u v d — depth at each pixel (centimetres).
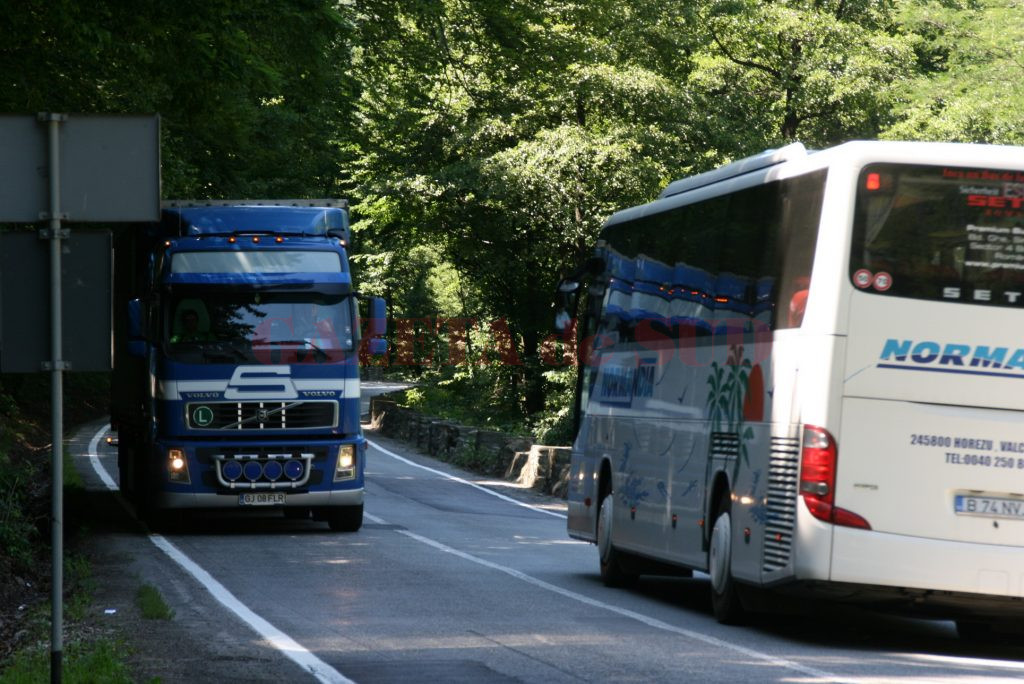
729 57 7575
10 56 2766
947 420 1656
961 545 1644
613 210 6525
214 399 3075
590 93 6581
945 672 1469
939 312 1662
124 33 2609
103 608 1947
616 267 2564
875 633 1909
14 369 1180
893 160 1681
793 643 1719
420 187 6844
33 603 2061
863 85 6925
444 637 1684
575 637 1698
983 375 1661
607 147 6462
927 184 1680
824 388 1662
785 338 1752
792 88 7256
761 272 1856
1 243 1184
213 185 4812
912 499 1652
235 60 2703
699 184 2191
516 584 2316
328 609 1948
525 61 4269
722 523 1908
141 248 3309
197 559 2619
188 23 2627
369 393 12062
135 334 3117
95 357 1191
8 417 5966
